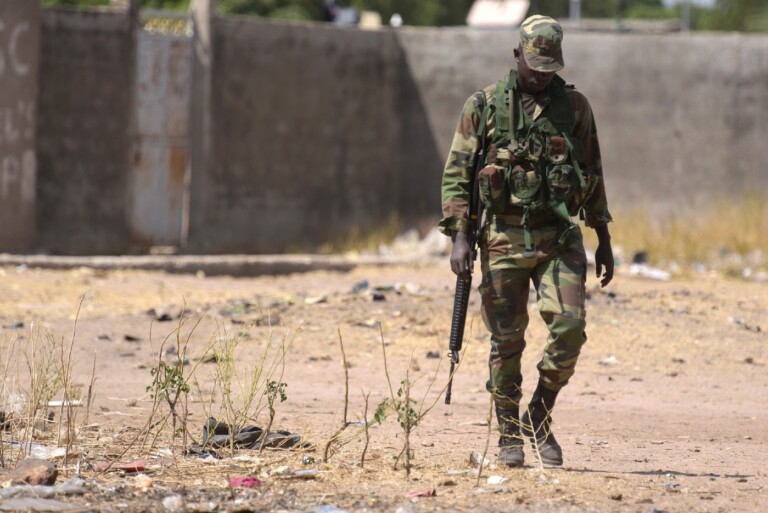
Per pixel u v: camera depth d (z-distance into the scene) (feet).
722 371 107.96
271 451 64.54
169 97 211.00
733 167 222.07
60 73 200.54
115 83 204.74
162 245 212.23
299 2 388.57
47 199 200.64
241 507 49.26
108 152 204.85
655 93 223.92
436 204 226.38
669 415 88.28
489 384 61.62
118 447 64.59
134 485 54.24
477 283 150.41
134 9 206.39
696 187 223.10
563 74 226.58
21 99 189.26
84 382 91.91
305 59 219.82
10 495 51.03
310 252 213.05
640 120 224.53
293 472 57.88
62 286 150.00
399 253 204.95
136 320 124.67
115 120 205.16
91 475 56.70
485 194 58.29
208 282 163.32
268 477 57.06
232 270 173.17
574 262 58.75
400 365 105.70
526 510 50.85
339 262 181.06
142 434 68.54
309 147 221.05
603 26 483.10
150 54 209.36
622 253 186.39
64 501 50.65
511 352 60.49
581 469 63.21
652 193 224.33
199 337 114.42
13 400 73.10
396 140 227.81
